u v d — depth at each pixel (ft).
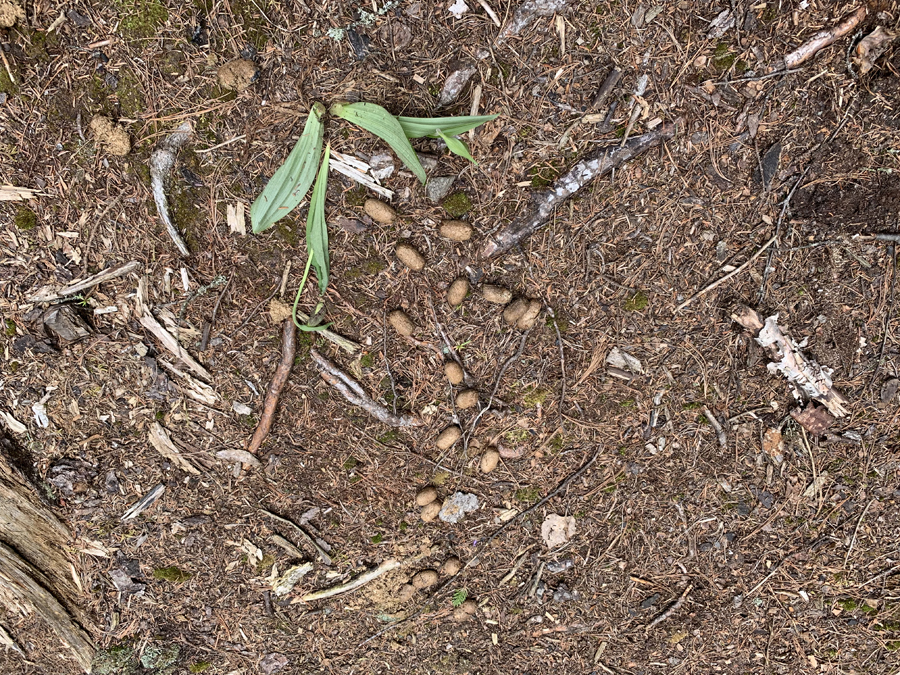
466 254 3.75
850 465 3.86
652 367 3.83
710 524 3.91
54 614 3.84
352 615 3.96
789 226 3.73
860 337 3.78
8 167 3.63
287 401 3.83
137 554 3.86
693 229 3.74
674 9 3.59
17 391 3.75
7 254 3.68
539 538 3.94
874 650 3.92
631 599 3.94
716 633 3.94
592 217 3.73
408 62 3.61
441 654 3.98
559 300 3.79
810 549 3.90
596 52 3.62
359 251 3.74
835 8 3.57
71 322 3.72
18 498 3.78
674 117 3.65
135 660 3.88
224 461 3.85
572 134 3.66
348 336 3.80
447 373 3.80
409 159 3.52
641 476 3.90
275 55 3.59
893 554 3.89
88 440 3.80
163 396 3.80
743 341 3.80
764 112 3.65
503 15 3.59
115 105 3.61
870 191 3.68
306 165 3.59
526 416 3.87
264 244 3.73
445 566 3.93
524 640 3.97
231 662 3.93
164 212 3.68
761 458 3.87
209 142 3.64
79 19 3.55
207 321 3.76
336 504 3.91
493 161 3.68
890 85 3.60
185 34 3.57
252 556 3.90
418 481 3.91
